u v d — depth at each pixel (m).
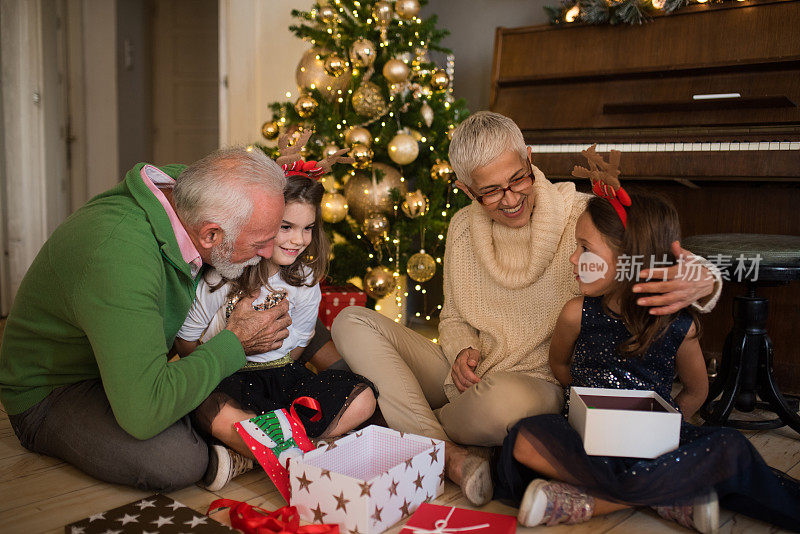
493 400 1.47
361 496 1.22
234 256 1.42
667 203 1.40
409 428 1.60
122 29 5.14
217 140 5.52
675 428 1.26
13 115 3.50
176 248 1.41
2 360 1.56
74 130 4.39
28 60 3.53
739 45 2.33
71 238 1.38
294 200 1.56
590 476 1.27
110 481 1.46
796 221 2.37
